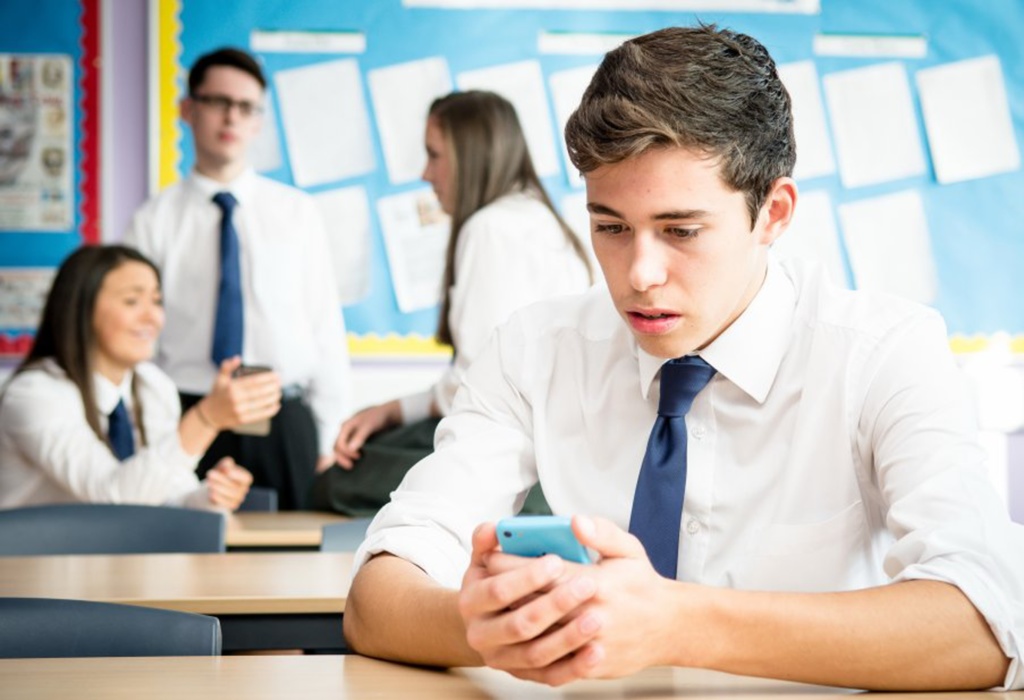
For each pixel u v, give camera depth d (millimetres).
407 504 1334
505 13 4414
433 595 1142
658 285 1142
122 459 3109
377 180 4402
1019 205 4508
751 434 1349
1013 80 4500
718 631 1012
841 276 4484
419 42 4398
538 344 1452
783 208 1221
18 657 1347
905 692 1057
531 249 2781
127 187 4355
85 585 1687
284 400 4004
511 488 1421
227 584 1702
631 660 987
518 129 2877
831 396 1316
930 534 1145
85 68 4336
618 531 993
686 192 1111
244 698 1010
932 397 1255
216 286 4051
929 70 4484
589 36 4426
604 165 1117
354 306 4402
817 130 4461
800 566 1329
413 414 2883
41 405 2955
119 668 1138
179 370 4043
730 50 1148
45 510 2260
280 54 4371
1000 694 1055
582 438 1419
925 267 4492
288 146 4375
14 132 4328
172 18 4332
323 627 1629
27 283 4344
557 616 955
